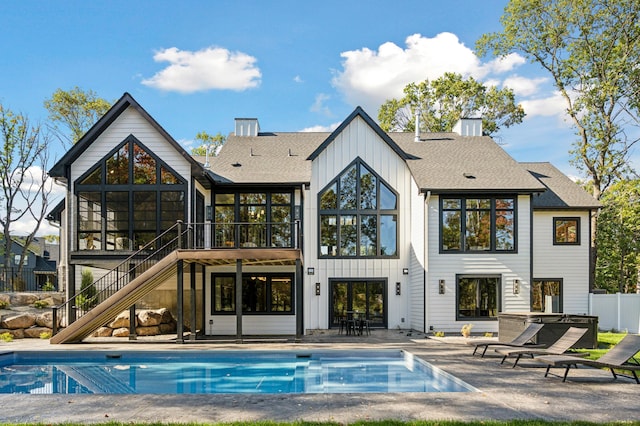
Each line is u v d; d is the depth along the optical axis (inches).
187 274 747.4
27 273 1144.8
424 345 563.5
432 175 749.3
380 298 773.3
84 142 651.5
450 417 254.4
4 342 605.3
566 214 808.9
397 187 786.2
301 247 685.3
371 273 772.6
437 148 855.1
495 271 720.3
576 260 802.2
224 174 745.6
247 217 742.5
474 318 713.6
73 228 650.2
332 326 761.0
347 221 779.4
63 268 876.6
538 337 527.2
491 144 876.6
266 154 828.0
